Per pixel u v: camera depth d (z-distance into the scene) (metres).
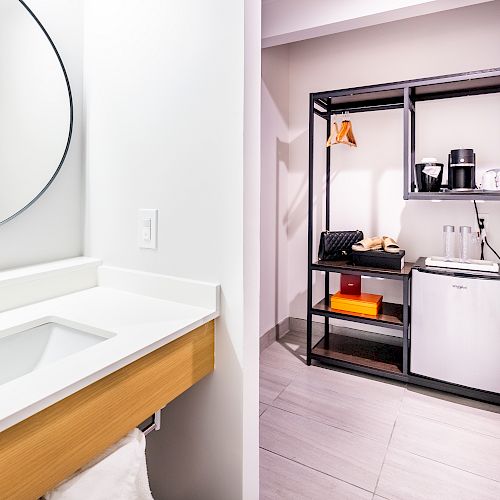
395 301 2.77
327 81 2.88
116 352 0.82
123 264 1.28
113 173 1.27
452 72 2.48
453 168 2.18
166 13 1.12
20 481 0.64
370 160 2.77
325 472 1.59
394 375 2.29
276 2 2.26
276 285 2.99
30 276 1.12
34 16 1.13
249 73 1.04
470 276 2.02
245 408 1.12
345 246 2.62
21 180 1.14
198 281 1.14
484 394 2.05
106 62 1.25
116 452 0.81
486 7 2.37
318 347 2.69
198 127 1.10
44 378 0.71
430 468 1.62
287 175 3.08
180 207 1.15
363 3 2.02
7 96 1.09
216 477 1.17
